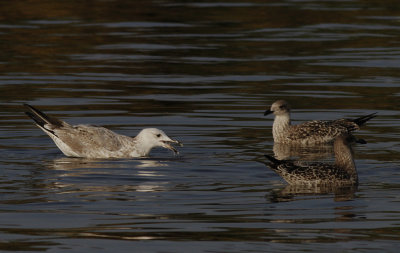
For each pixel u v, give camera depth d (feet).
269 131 60.70
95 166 49.19
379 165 49.26
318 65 85.71
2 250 33.35
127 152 52.54
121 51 92.58
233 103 68.80
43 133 58.39
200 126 60.64
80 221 37.37
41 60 87.25
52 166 48.96
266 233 35.65
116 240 34.76
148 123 61.26
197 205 40.16
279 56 90.22
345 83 77.10
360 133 59.52
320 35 102.58
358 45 96.43
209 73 81.82
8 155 51.80
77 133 52.60
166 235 35.37
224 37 100.94
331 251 33.40
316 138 59.26
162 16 115.14
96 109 66.08
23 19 110.63
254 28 107.04
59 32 102.27
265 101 69.62
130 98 70.54
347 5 126.31
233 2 127.65
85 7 120.47
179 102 69.05
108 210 39.17
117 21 110.73
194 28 106.42
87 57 89.35
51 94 71.82
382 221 37.58
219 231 36.04
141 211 39.09
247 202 40.88
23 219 37.63
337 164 46.16
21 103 67.92
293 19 113.60
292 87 75.41
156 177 46.21
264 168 48.70
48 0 124.57
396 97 71.31
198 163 49.78
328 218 38.14
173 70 83.25
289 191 43.24
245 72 82.33
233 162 50.11
